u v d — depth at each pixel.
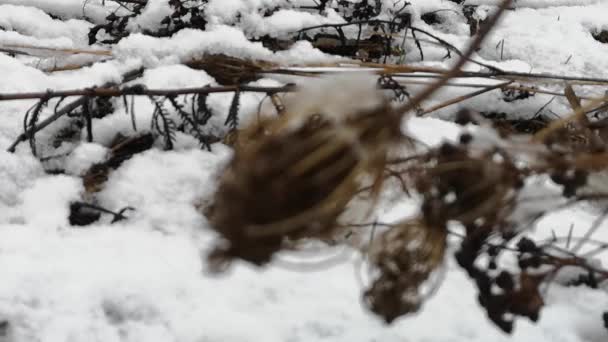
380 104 0.41
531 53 0.84
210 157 0.61
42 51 0.75
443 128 0.66
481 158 0.44
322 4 0.80
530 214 0.47
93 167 0.60
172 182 0.59
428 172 0.44
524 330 0.52
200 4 0.76
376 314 0.44
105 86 0.65
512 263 0.56
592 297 0.55
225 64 0.68
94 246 0.55
